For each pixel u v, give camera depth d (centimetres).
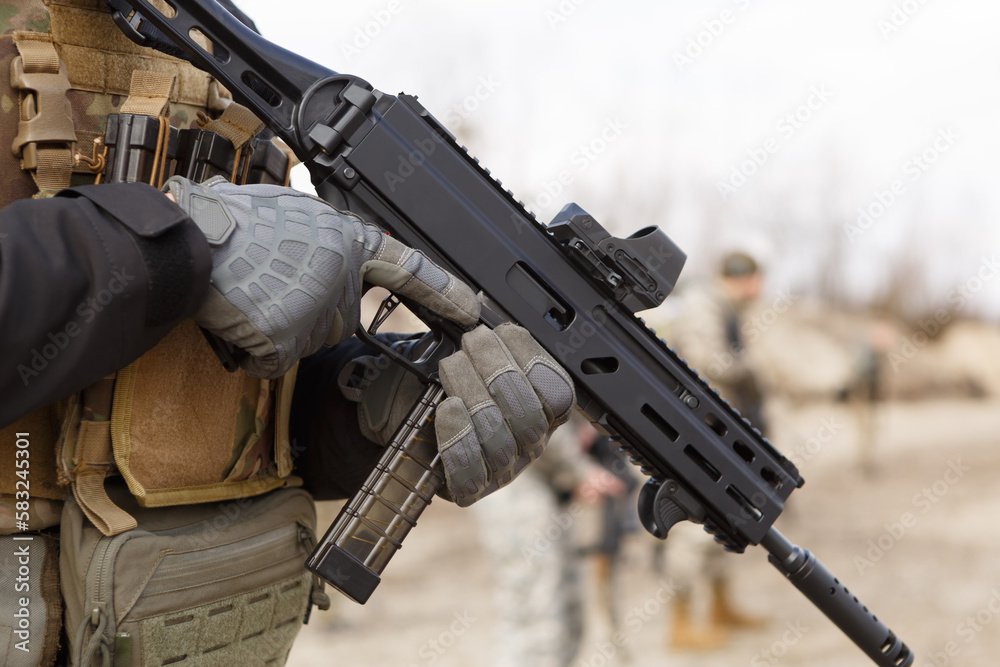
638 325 131
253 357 91
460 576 482
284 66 107
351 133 109
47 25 93
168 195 86
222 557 98
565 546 288
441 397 109
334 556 106
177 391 95
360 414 118
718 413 137
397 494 108
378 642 379
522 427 106
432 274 104
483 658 363
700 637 393
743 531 140
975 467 959
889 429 1243
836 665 368
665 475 137
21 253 73
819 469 941
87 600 87
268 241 88
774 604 457
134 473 92
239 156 105
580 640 290
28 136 89
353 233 96
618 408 130
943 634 430
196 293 81
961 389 1588
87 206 79
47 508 91
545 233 124
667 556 401
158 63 104
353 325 99
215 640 97
